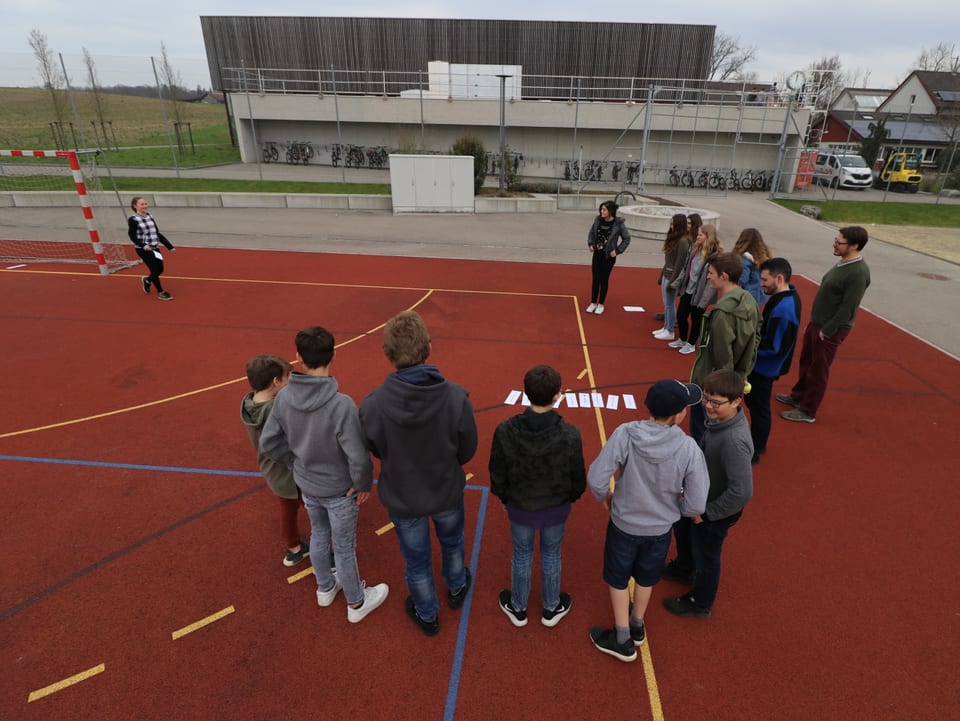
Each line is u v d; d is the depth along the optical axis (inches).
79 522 152.9
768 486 175.3
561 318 337.1
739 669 114.7
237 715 103.3
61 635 118.7
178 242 518.9
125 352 272.8
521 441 102.0
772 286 164.9
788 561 143.8
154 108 1272.1
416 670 113.0
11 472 174.7
